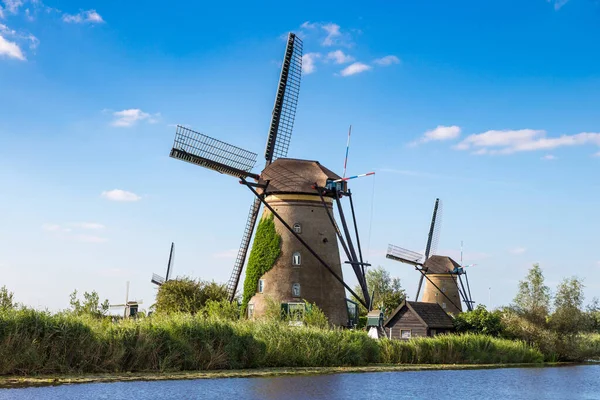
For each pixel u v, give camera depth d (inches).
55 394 1107.9
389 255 3572.8
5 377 1241.4
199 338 1524.4
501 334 2588.6
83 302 1596.9
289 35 2432.3
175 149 2049.7
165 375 1374.3
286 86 2440.9
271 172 2306.8
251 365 1606.8
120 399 1096.8
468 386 1535.4
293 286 2224.4
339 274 2315.5
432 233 4040.4
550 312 2667.3
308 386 1355.8
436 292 3814.0
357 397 1257.4
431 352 2105.1
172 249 3651.6
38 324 1312.7
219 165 2146.9
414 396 1317.7
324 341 1776.6
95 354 1368.1
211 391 1223.5
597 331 3154.5
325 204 2273.6
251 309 2262.6
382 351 2010.3
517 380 1718.8
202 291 2458.2
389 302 3538.4
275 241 2261.3
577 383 1674.5
